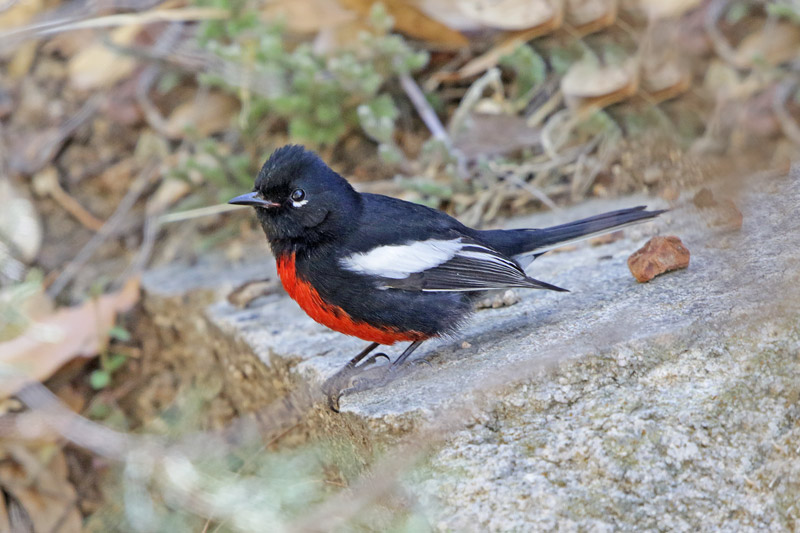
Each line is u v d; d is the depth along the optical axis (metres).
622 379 6.91
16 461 10.15
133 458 9.17
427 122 12.12
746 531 6.29
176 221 12.63
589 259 9.70
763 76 11.47
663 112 11.20
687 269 8.38
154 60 13.12
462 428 6.71
